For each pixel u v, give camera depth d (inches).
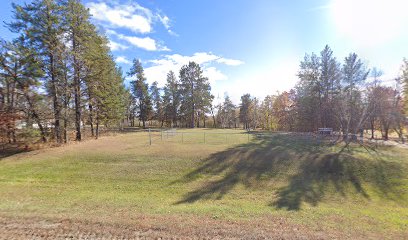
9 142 761.6
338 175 525.3
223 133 1247.5
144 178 486.3
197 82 2043.6
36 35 730.8
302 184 473.4
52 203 304.5
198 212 279.1
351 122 1246.9
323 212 308.0
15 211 255.4
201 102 2046.0
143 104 2174.0
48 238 193.6
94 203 312.3
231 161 590.9
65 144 813.2
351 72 1189.7
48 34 740.7
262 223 238.8
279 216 274.7
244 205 346.0
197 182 474.0
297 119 1497.3
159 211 281.3
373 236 216.7
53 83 790.5
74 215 245.9
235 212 285.1
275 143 848.9
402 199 416.5
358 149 772.6
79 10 823.7
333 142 915.4
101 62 940.0
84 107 958.4
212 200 382.0
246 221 243.6
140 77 2138.3
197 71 2033.7
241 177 502.9
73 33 829.2
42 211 258.4
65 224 220.4
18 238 192.7
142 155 629.9
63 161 581.3
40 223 222.4
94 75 913.5
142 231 208.5
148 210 285.7
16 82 749.3
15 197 336.5
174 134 1189.1
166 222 231.3
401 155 706.2
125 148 719.1
